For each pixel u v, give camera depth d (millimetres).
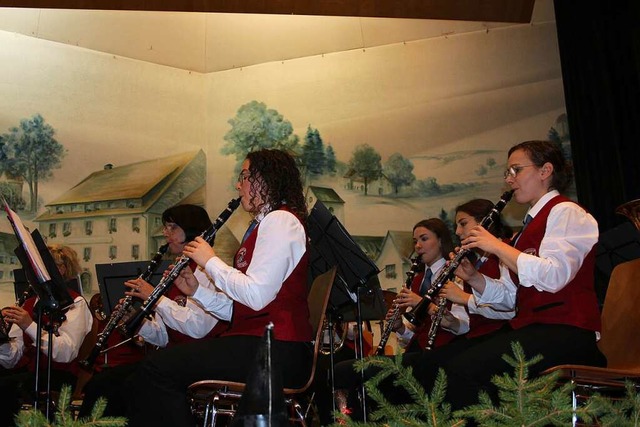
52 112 6656
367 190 6762
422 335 3820
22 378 3744
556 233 2590
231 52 7199
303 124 7000
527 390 1223
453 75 6750
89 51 6871
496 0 6527
